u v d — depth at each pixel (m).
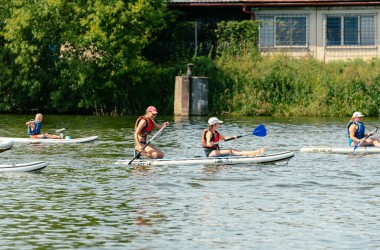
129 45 115.69
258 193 51.31
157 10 118.94
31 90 117.56
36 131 80.31
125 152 71.50
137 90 119.06
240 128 95.44
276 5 126.94
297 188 53.09
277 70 118.38
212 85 118.12
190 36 128.12
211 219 44.03
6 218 44.09
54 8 114.75
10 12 119.75
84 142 79.81
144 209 46.47
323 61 122.31
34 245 38.72
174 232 41.25
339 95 115.56
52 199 49.19
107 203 48.09
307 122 104.56
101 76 115.31
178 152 71.50
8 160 66.06
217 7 128.88
